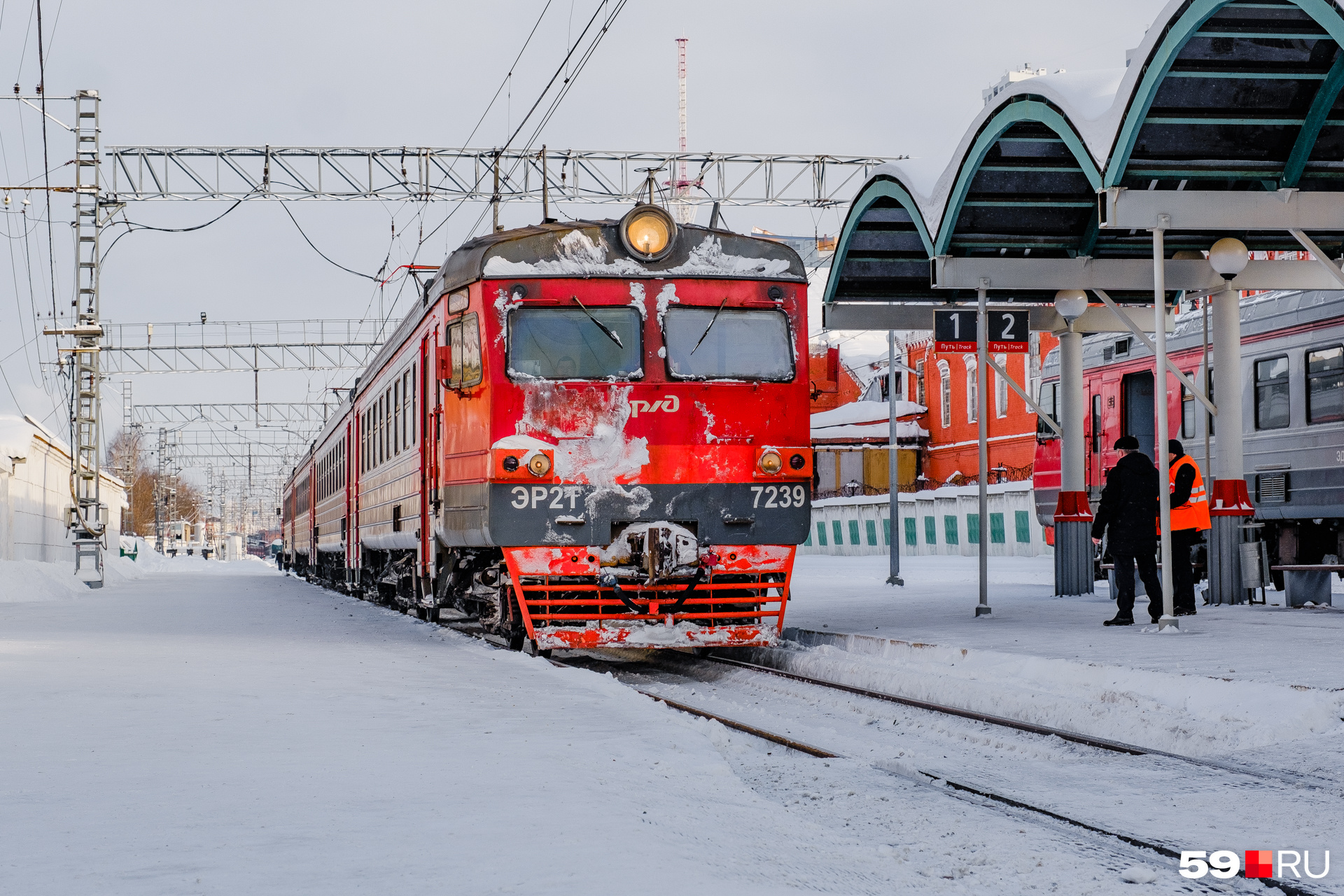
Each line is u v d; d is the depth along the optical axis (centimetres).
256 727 729
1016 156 1318
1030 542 3459
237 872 417
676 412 1170
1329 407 1617
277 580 4269
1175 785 642
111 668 1046
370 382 2039
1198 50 1062
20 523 2955
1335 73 1095
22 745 666
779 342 1208
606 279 1177
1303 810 575
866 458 5266
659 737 712
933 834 548
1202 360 1816
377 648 1291
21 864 426
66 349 2980
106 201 2869
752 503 1177
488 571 1295
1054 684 931
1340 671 857
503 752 655
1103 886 465
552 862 433
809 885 435
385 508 1806
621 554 1147
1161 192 1184
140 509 9956
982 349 1454
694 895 398
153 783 568
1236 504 1457
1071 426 1739
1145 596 1742
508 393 1151
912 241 1585
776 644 1179
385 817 501
